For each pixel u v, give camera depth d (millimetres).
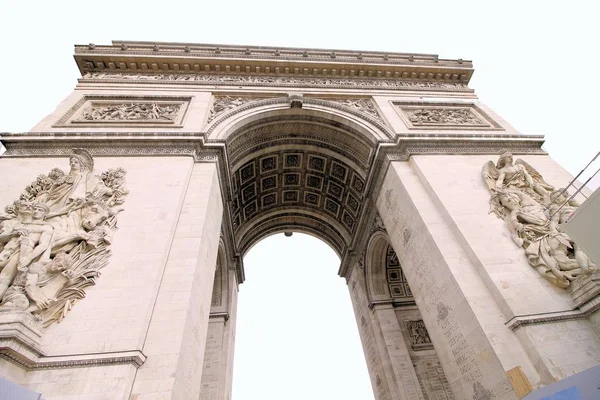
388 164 22938
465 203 18828
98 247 13594
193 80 28062
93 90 25094
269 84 28406
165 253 14227
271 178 31766
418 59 34094
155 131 21234
